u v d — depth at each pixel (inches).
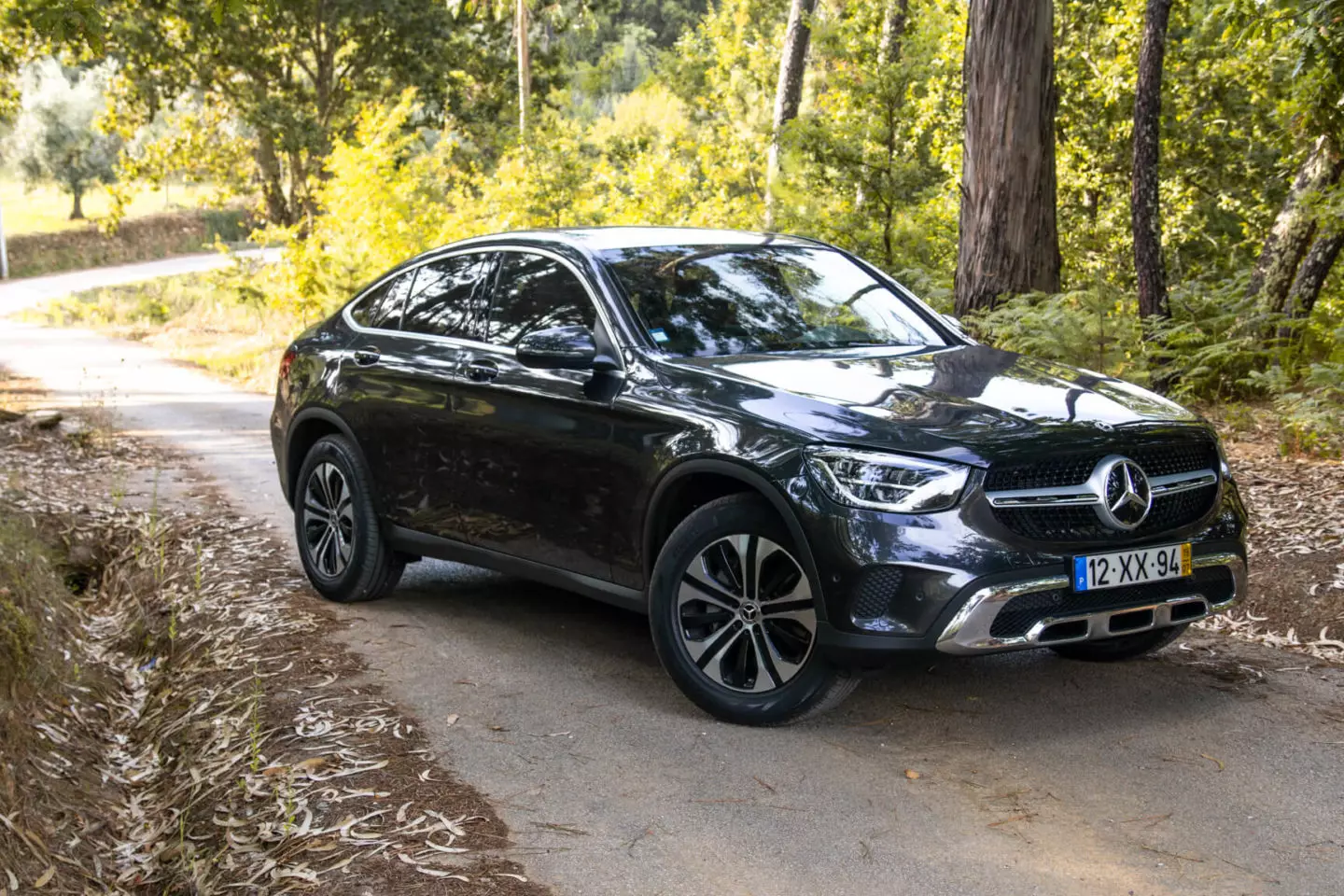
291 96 1577.3
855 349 201.0
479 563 221.1
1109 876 135.0
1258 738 172.9
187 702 203.8
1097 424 167.5
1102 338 400.5
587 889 134.6
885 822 149.0
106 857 158.4
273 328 1119.6
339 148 898.7
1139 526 166.6
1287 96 490.3
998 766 164.6
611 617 241.3
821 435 165.2
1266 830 145.3
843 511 160.9
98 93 2516.0
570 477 197.2
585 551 197.6
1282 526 278.5
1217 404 456.1
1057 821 148.3
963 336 216.8
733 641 177.9
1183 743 171.5
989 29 405.7
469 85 1672.0
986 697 190.5
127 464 428.5
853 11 794.8
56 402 622.5
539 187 874.8
